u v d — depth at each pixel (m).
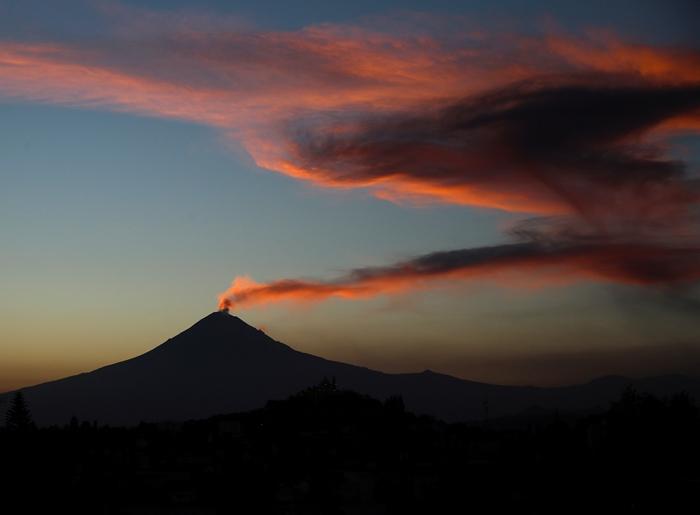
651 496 65.00
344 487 77.69
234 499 71.94
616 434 82.88
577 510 64.00
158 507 70.44
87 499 73.50
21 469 80.06
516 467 81.50
